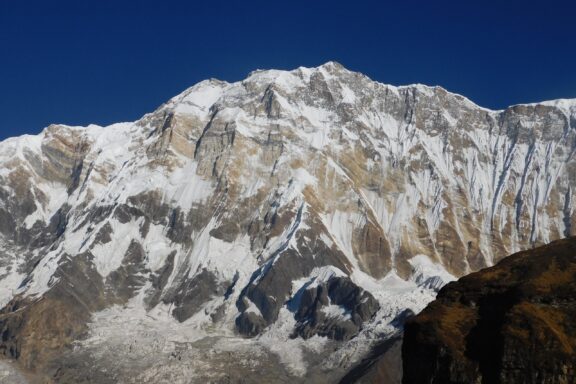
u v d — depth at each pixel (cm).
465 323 15612
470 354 15088
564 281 15488
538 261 16188
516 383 14388
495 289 16000
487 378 14738
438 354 15275
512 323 14838
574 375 14162
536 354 14425
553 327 14688
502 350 14600
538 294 15288
